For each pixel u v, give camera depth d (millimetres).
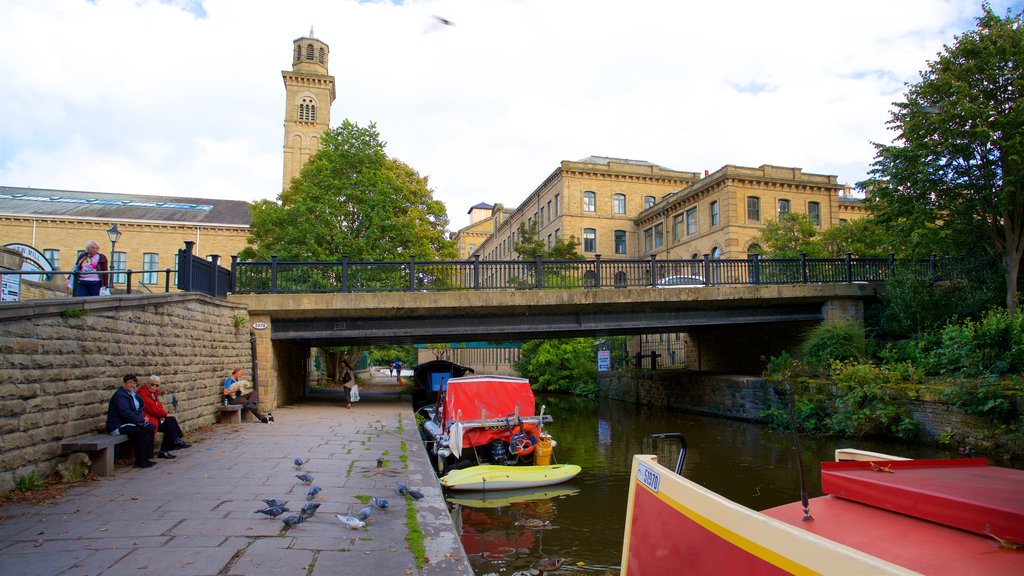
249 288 16016
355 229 23453
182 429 11289
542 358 38594
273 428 12633
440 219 28547
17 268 13711
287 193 27500
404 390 31328
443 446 11930
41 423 6707
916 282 18672
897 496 2924
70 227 46312
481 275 17375
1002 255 17156
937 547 2486
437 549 4871
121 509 5750
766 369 21844
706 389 23266
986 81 15984
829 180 42188
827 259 20297
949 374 14453
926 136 16453
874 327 19859
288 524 5137
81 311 7555
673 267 19234
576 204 50594
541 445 12055
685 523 3213
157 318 10125
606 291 17438
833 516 3090
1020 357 12883
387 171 24984
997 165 15867
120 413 7766
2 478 6047
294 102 62250
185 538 4879
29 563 4215
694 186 43594
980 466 3670
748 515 2656
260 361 15961
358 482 7348
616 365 35938
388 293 16031
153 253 47750
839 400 15969
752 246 39469
